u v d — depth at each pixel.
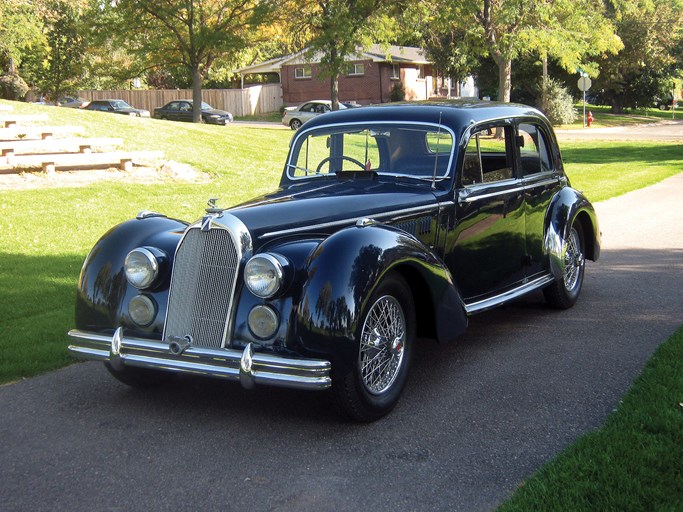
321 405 4.71
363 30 31.22
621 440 3.88
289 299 4.10
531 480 3.52
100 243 4.73
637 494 3.30
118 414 4.57
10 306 6.85
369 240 4.25
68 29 46.16
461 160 5.41
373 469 3.78
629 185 16.73
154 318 4.41
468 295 5.60
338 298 4.01
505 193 5.89
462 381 5.08
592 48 34.19
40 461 3.92
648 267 8.68
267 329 4.06
